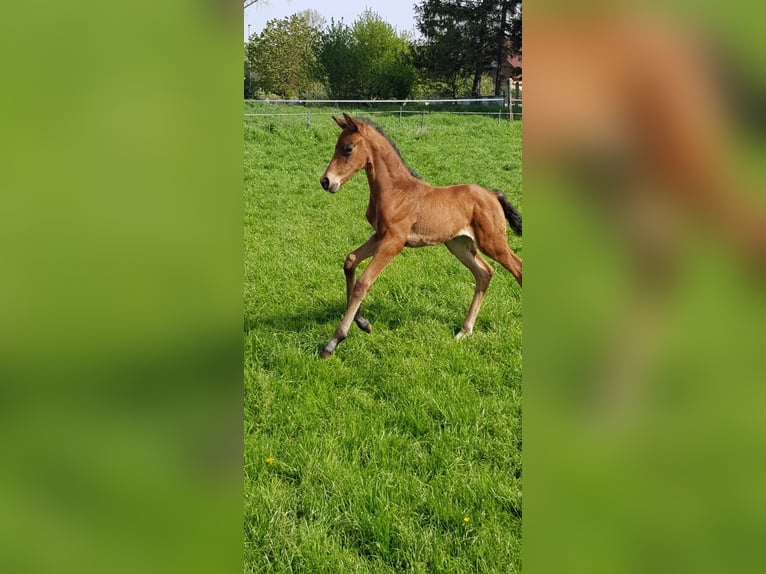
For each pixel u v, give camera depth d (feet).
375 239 14.69
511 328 15.15
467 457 10.33
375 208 14.32
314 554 8.24
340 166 13.97
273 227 24.43
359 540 8.77
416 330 14.99
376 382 13.10
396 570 8.29
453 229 14.44
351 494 9.49
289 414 11.85
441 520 8.94
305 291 17.97
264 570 8.08
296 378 13.16
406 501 9.37
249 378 12.96
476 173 32.24
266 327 15.33
